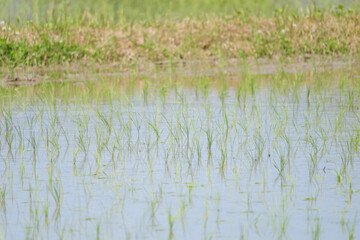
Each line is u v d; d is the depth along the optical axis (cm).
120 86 4244
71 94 3975
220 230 1847
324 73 4528
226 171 2384
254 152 2609
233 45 5362
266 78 4425
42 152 2675
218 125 3053
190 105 3550
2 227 1900
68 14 6475
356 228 1841
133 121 3153
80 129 3038
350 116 3178
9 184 2277
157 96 3850
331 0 7156
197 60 5238
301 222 1892
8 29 5303
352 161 2456
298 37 5409
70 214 1988
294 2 7200
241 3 7706
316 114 3238
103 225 1895
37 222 1927
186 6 7725
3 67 4841
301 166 2417
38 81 4466
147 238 1798
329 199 2070
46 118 3288
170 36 5622
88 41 5328
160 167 2448
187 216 1952
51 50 5059
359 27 5491
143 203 2069
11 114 3403
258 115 3164
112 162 2520
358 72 4522
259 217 1934
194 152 2631
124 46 5359
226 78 4497
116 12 7238
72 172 2403
